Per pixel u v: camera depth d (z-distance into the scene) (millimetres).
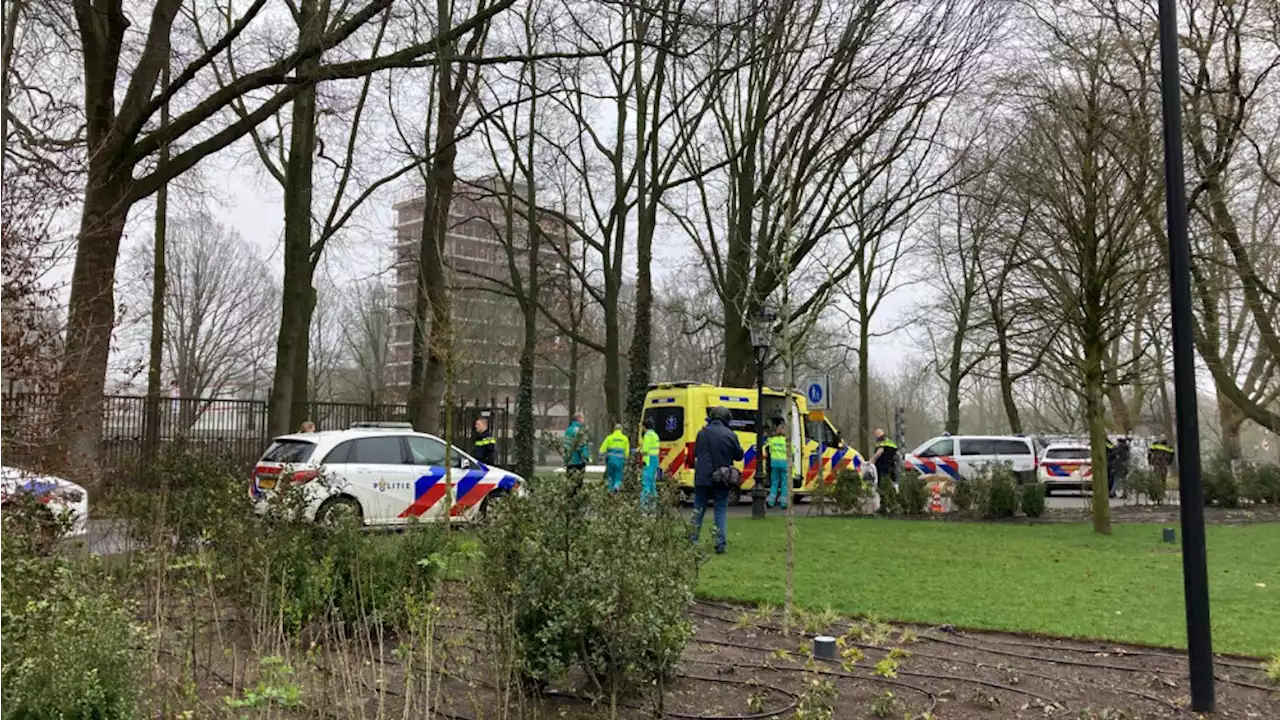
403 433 14469
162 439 17297
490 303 46094
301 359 22438
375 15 16328
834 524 16328
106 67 14758
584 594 4809
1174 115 5223
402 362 61594
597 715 5008
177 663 5168
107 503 8227
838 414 67312
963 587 9156
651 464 14891
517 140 26141
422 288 19859
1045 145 14273
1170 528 13875
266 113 15828
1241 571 10625
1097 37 13867
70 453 8969
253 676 5133
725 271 26000
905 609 8008
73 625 3680
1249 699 5469
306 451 13531
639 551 4844
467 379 34312
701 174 24297
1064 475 29266
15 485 6891
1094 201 13758
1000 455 29266
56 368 8086
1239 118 16359
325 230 21953
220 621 6449
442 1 19641
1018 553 12055
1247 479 24000
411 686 4605
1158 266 13656
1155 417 45812
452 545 6559
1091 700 5461
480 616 5051
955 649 6688
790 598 7117
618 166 24984
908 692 5566
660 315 55812
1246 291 21031
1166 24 5262
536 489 5176
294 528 6410
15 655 3592
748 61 18578
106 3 15406
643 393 23094
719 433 11695
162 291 21734
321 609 5996
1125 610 8008
